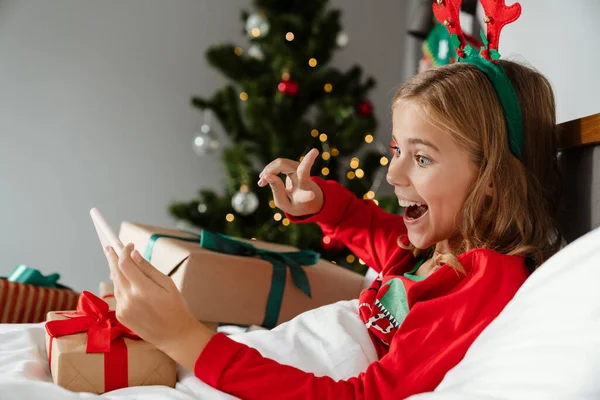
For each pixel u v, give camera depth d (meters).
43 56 2.99
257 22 2.64
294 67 2.69
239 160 2.69
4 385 0.66
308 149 2.74
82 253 3.05
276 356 0.81
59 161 3.02
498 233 0.81
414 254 0.93
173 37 3.17
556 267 0.62
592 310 0.55
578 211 0.90
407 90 0.82
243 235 2.64
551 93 0.88
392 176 0.82
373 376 0.71
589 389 0.52
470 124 0.79
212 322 1.16
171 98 3.17
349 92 2.82
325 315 0.88
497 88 0.82
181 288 1.13
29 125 2.98
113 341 0.80
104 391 0.77
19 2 2.96
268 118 2.64
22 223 2.98
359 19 3.41
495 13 0.87
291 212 1.04
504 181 0.81
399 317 0.84
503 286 0.74
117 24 3.09
